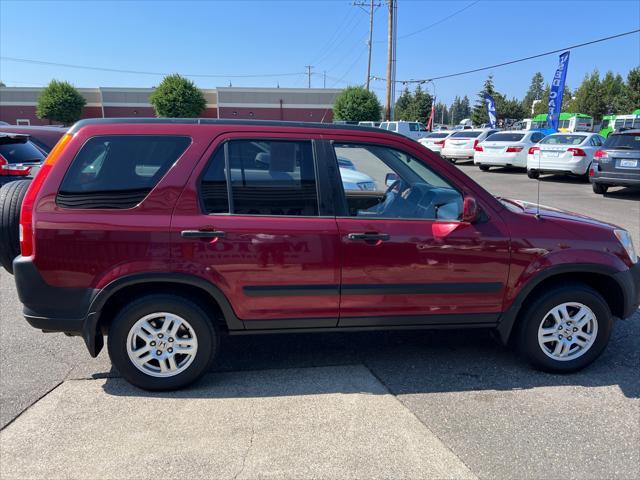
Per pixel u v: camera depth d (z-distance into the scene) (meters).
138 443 2.85
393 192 3.64
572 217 3.77
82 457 2.73
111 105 54.44
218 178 3.24
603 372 3.72
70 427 3.00
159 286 3.33
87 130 3.21
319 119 56.69
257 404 3.27
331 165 3.39
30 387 3.45
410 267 3.39
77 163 3.16
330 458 2.74
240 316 3.34
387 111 33.53
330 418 3.12
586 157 14.87
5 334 4.32
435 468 2.66
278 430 2.99
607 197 12.32
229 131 3.29
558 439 2.91
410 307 3.48
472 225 3.45
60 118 51.88
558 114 21.06
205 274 3.20
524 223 3.52
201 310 3.30
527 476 2.61
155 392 3.40
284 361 3.90
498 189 14.00
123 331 3.26
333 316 3.43
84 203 3.14
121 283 3.15
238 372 3.71
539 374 3.69
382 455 2.76
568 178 16.88
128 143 3.21
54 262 3.12
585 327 3.66
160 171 3.20
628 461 2.72
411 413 3.18
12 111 55.25
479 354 4.03
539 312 3.57
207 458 2.73
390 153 3.54
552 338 3.64
